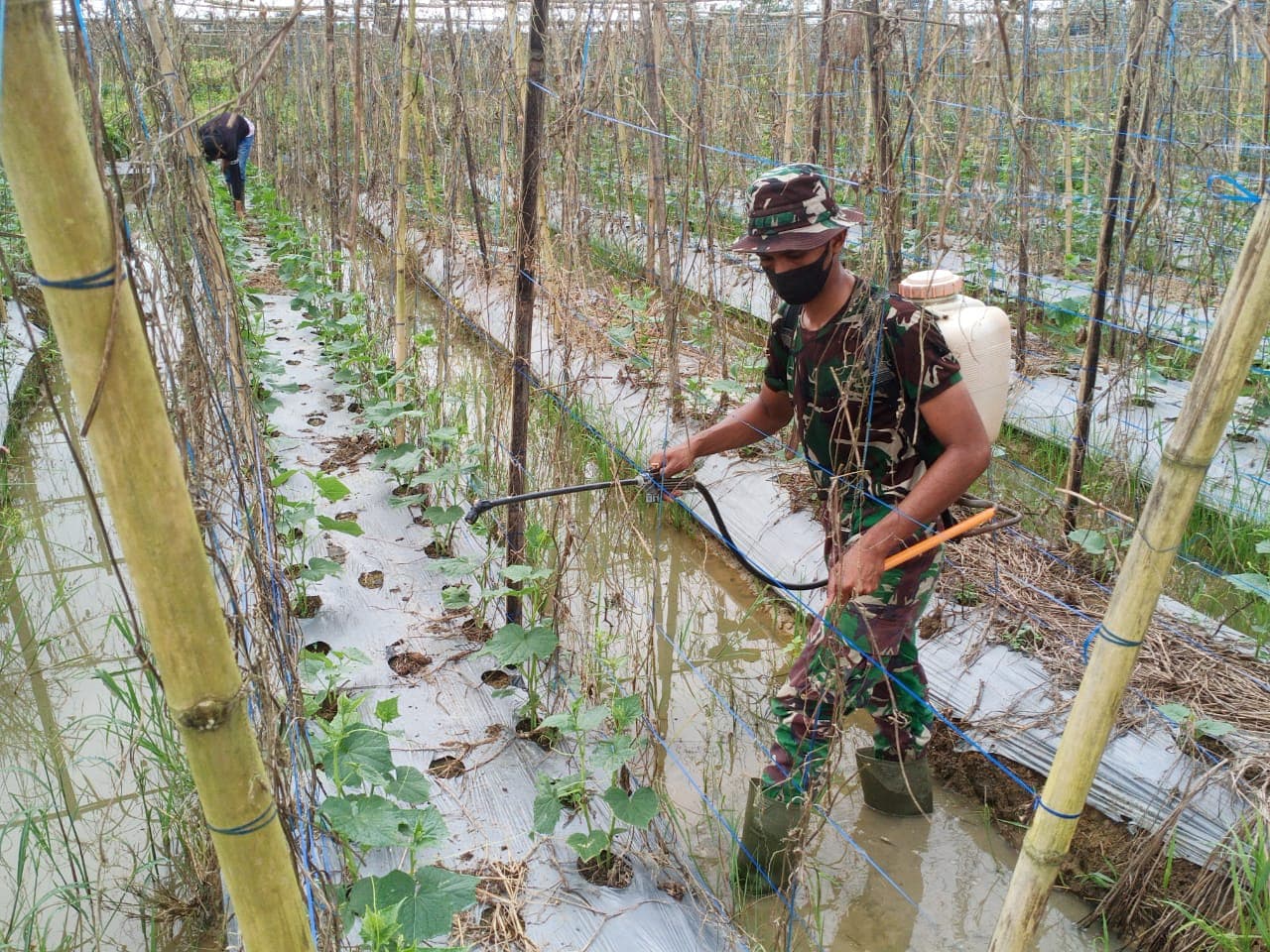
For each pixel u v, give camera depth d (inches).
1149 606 62.2
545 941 106.6
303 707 89.8
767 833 114.8
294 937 57.7
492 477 199.5
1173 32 177.2
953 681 153.2
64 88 40.2
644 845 119.7
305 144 414.6
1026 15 176.2
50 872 123.9
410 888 100.9
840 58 226.8
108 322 42.9
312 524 199.3
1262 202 54.4
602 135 425.1
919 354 97.2
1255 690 140.9
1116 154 173.9
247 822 53.6
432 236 250.8
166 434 46.1
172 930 116.1
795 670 114.2
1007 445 246.7
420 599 174.4
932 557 109.3
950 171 93.7
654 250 301.0
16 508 221.9
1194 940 109.5
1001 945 73.5
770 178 96.9
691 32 233.3
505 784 130.7
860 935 118.6
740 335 295.7
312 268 345.1
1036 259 323.0
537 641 136.7
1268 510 202.4
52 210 40.8
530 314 141.6
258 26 402.0
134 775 134.1
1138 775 127.0
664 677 165.9
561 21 186.9
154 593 47.6
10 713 155.7
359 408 260.5
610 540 171.5
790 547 194.2
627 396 255.1
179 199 92.2
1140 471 214.2
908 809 133.3
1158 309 225.5
